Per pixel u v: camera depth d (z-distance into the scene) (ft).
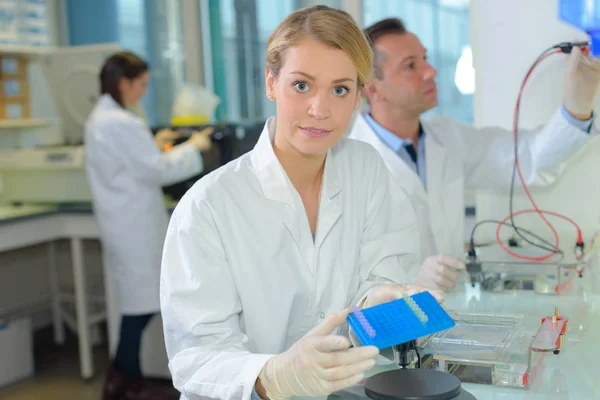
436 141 6.96
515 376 3.52
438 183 6.74
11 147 13.15
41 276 13.85
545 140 6.20
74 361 12.32
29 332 11.68
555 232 6.34
